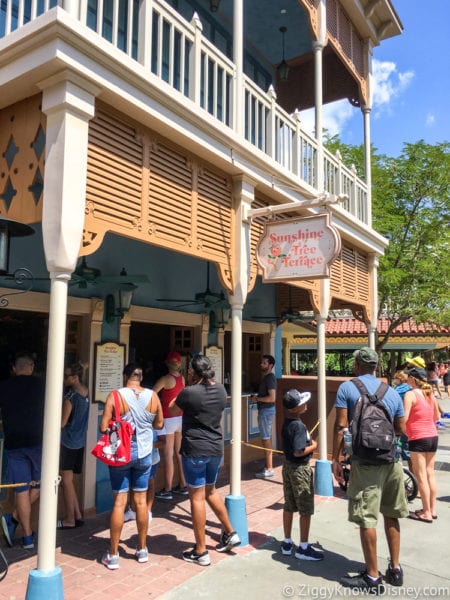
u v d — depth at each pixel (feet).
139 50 14.75
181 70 16.51
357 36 32.27
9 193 14.06
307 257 18.39
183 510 20.65
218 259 18.01
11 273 17.98
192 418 15.60
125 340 21.89
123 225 14.05
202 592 13.52
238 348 18.56
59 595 11.60
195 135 16.10
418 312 42.96
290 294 32.96
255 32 32.12
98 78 12.73
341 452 16.28
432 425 20.48
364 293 32.71
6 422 15.85
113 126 13.99
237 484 17.70
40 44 12.07
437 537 18.11
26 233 14.42
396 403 14.32
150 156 15.21
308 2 25.16
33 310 19.04
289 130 22.91
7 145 14.03
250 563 15.49
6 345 19.36
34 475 16.11
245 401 30.63
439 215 44.01
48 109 12.53
